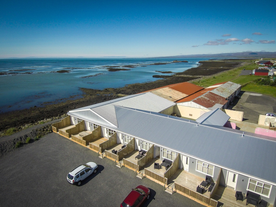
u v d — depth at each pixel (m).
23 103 58.81
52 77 116.88
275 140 19.73
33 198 18.50
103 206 17.45
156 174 19.95
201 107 39.59
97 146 26.53
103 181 20.66
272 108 48.66
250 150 18.94
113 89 80.50
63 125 35.28
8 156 26.25
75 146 28.48
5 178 21.58
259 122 37.31
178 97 48.00
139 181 20.50
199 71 151.62
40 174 22.19
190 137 22.47
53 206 17.50
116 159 23.95
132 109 32.50
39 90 77.50
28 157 25.86
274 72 106.31
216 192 17.88
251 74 115.06
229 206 16.30
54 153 26.69
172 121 26.47
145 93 46.25
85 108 33.06
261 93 66.44
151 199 17.80
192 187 18.81
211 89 55.66
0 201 18.17
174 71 160.50
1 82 96.00
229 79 100.31
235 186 17.80
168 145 21.98
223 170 18.22
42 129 34.00
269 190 15.87
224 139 21.08
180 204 17.19
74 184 19.92
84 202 17.94
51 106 55.75
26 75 125.88
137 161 21.52
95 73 143.25
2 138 31.23
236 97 60.19
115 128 27.88
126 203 16.09
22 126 39.06
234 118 40.03
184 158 20.91
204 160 18.91
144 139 24.14
